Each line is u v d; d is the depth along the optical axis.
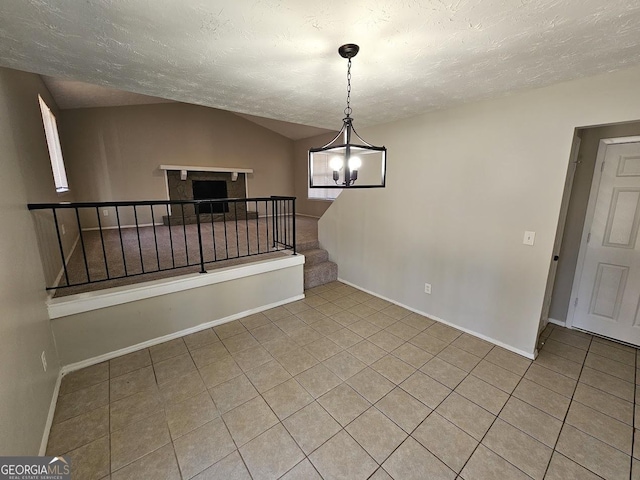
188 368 2.37
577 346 2.69
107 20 1.32
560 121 2.17
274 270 3.47
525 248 2.45
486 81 2.09
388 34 1.45
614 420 1.86
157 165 6.21
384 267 3.72
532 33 1.43
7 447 1.22
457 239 2.91
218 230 5.74
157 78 2.05
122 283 2.63
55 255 2.78
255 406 1.97
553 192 2.26
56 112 4.53
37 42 1.53
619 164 2.58
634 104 1.87
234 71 1.92
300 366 2.40
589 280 2.84
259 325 3.09
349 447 1.67
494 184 2.58
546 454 1.63
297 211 8.33
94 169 5.58
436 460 1.60
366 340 2.80
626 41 1.51
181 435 1.74
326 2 1.19
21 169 1.99
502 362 2.46
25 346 1.57
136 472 1.52
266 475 1.51
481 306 2.81
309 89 2.27
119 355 2.52
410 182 3.25
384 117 3.16
